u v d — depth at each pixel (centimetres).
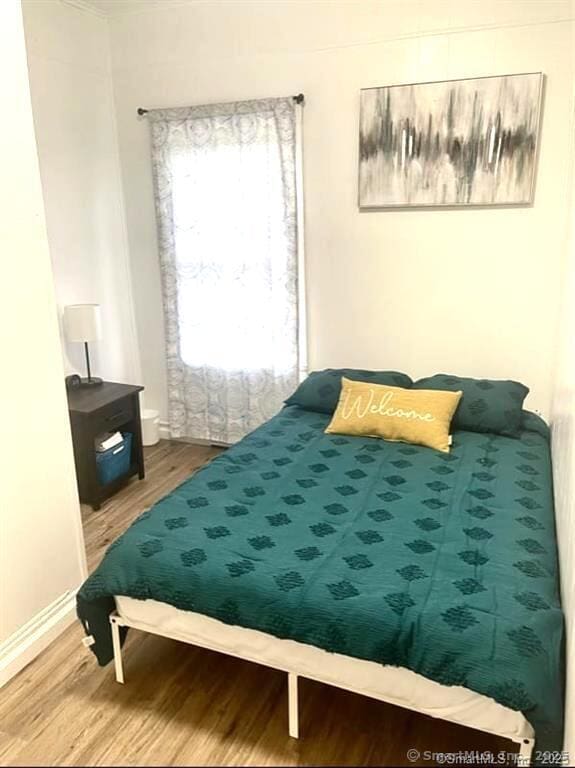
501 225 311
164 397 416
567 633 155
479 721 154
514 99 292
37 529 218
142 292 400
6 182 196
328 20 317
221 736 180
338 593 167
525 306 318
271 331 364
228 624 174
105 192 372
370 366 357
